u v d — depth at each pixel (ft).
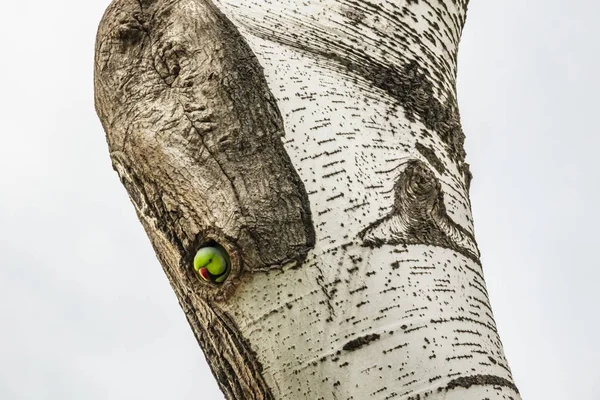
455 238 7.50
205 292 7.32
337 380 7.10
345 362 7.11
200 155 7.37
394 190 7.39
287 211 7.25
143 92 7.56
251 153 7.33
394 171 7.43
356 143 7.43
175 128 7.43
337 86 7.55
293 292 7.19
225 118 7.39
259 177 7.29
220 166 7.33
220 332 7.32
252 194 7.27
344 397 7.08
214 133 7.38
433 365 7.11
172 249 7.43
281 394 7.18
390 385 7.07
